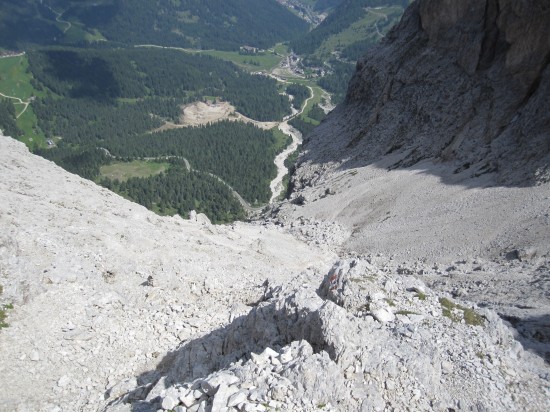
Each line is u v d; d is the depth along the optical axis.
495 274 35.16
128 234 34.84
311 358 16.05
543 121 50.03
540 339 23.92
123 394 21.27
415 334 18.25
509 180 48.59
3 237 27.70
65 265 27.78
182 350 23.55
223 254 38.09
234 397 14.67
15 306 24.27
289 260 42.69
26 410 20.27
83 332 24.27
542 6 54.38
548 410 16.27
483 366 17.48
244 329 20.84
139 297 28.67
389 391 16.08
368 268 21.95
